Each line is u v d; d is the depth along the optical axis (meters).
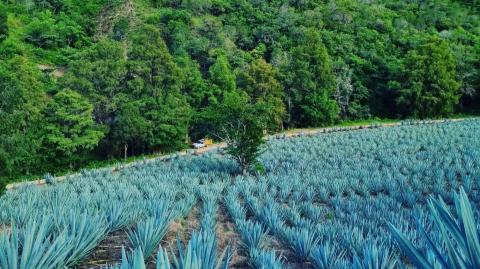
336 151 30.25
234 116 23.30
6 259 4.89
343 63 52.50
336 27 66.50
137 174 25.91
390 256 7.09
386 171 21.94
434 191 17.16
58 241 5.64
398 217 11.55
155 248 8.27
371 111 53.06
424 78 50.97
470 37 67.88
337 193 17.59
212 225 10.95
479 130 37.06
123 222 9.98
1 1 65.31
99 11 66.88
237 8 69.88
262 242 9.50
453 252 2.38
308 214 13.73
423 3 85.94
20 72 31.84
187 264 3.18
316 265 8.14
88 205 12.35
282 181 20.05
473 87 54.41
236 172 24.48
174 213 11.98
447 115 51.88
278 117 43.00
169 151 38.66
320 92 47.47
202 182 22.64
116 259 7.64
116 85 36.97
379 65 55.31
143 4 69.25
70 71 36.62
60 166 33.12
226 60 49.69
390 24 69.50
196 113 40.56
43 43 56.78
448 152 27.67
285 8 71.25
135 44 38.78
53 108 32.19
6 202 15.98
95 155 36.53
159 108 37.34
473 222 2.32
